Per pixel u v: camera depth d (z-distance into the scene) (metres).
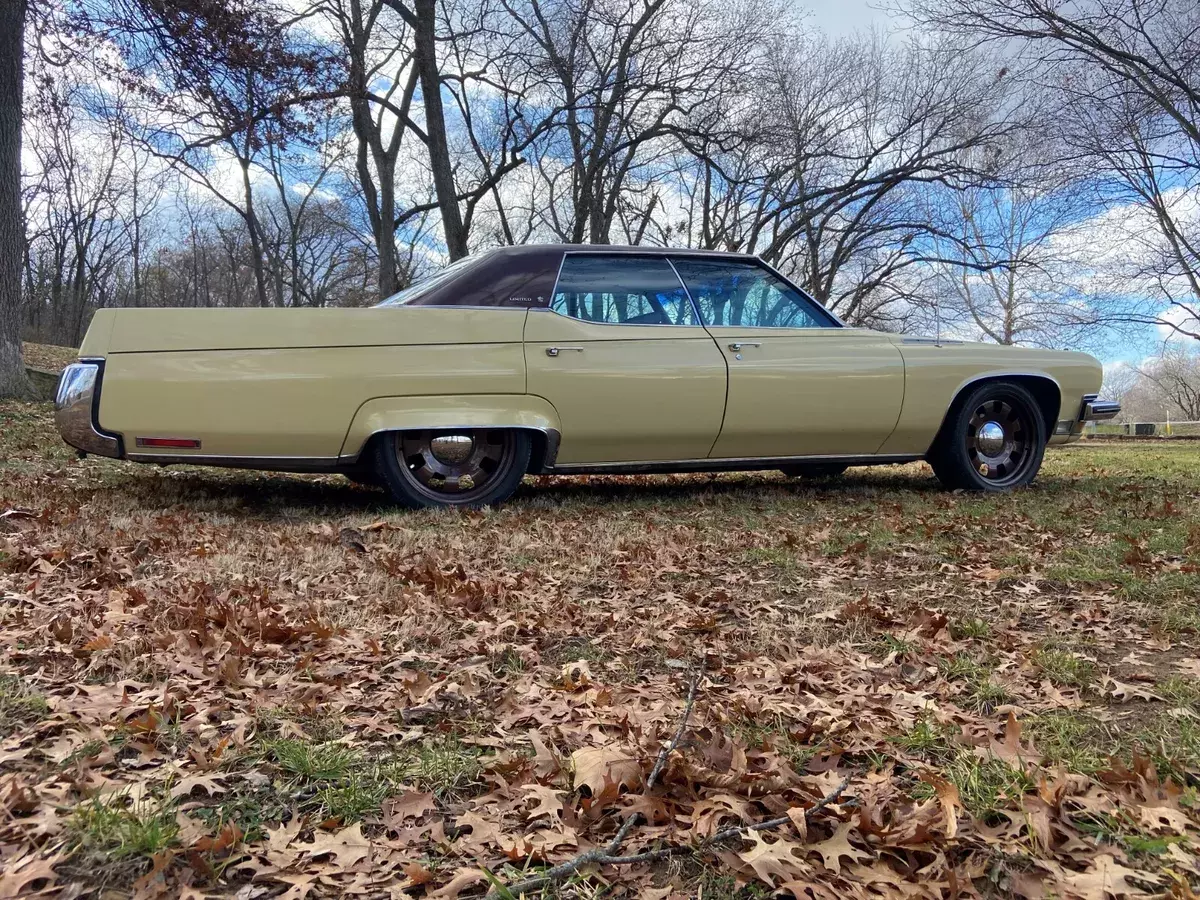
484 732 1.73
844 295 24.39
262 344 3.78
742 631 2.43
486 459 4.31
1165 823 1.35
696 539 3.62
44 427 6.82
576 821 1.37
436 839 1.31
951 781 1.48
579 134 17.41
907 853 1.30
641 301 4.47
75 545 3.06
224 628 2.25
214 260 45.06
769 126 16.59
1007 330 25.66
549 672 2.10
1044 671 2.04
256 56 10.84
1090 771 1.54
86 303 42.12
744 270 4.77
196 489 4.66
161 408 3.66
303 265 40.06
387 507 4.27
